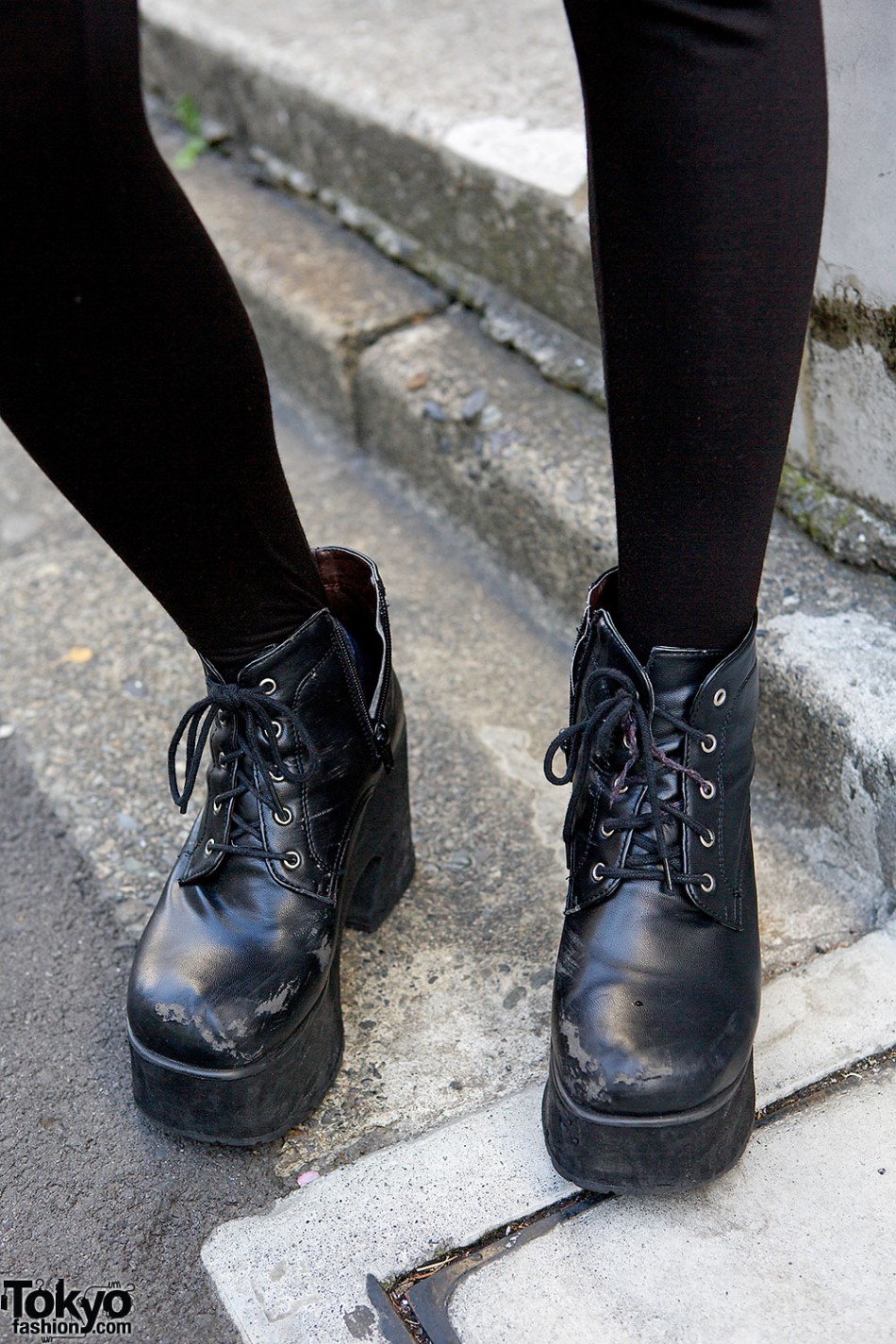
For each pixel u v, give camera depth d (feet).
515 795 3.88
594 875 2.75
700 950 2.69
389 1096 3.00
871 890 3.40
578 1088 2.54
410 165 5.21
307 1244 2.69
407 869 3.48
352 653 3.08
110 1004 3.31
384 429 5.18
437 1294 2.57
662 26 2.04
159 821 3.85
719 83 2.07
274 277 5.60
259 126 6.27
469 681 4.33
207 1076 2.69
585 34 2.14
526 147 4.73
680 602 2.56
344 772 2.96
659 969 2.64
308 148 5.92
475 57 5.57
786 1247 2.59
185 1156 2.92
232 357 2.40
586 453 4.38
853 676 3.40
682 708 2.69
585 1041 2.56
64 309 2.21
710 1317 2.48
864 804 3.34
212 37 6.29
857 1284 2.51
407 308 5.28
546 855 3.66
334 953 2.95
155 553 2.57
